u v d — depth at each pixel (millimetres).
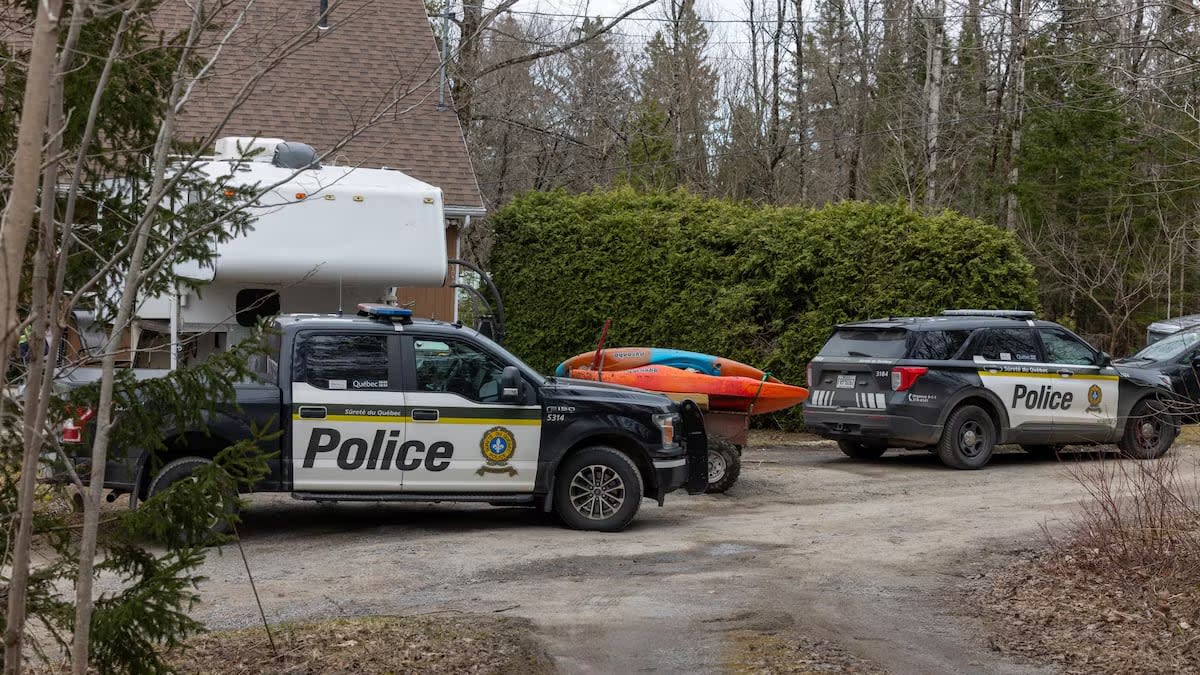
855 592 8273
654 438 10805
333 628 7008
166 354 12523
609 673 6242
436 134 19875
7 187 4570
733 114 38812
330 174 13422
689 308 19641
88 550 4445
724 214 20000
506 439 10430
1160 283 31125
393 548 9742
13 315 3709
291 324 10109
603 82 34906
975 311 15695
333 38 20391
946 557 9508
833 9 38125
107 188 5207
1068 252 32156
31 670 6102
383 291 13406
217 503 5215
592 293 20078
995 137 36156
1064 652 6789
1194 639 6938
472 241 28688
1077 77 13492
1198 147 11453
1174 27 10312
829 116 39875
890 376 14742
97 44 4812
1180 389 21203
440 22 21672
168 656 6371
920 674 6332
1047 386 15312
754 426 19688
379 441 10117
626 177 34656
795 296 19156
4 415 4461
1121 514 10352
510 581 8555
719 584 8469
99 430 4492
